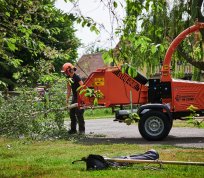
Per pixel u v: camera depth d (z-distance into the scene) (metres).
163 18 18.94
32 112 7.81
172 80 12.62
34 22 6.12
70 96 13.55
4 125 9.28
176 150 9.49
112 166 6.85
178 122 19.14
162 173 6.32
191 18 19.25
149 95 12.73
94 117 26.39
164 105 12.20
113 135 13.88
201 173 6.34
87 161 6.82
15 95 13.69
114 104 12.90
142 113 12.23
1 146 10.52
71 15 4.78
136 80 12.81
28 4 5.80
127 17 4.71
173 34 19.06
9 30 5.73
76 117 13.52
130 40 4.68
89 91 5.53
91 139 12.54
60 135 12.78
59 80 6.79
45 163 7.75
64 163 7.68
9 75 24.86
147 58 6.80
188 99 12.62
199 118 7.50
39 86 12.33
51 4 5.95
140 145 10.78
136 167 6.83
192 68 22.17
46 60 6.67
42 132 12.35
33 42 5.99
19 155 9.02
